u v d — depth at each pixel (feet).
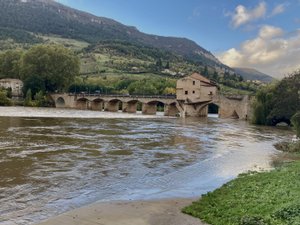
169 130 230.27
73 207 67.26
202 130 242.17
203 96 428.56
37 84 531.91
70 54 560.61
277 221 54.34
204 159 128.47
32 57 537.65
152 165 112.98
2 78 604.08
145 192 80.18
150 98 454.81
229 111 416.67
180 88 430.20
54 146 139.44
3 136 160.66
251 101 379.55
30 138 158.40
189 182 91.86
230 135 219.20
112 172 99.81
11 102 471.62
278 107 323.98
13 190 77.56
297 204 58.54
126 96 484.33
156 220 59.93
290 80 330.13
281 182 79.30
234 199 69.46
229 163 121.49
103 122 273.33
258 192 72.95
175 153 139.13
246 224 54.13
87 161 113.50
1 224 56.70
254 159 131.44
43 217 60.95
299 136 181.16
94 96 523.29
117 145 151.74
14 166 100.99
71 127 218.18
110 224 57.57
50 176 91.50
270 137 221.05
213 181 93.56
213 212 62.69
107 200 72.28
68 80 550.36
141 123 281.13
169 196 76.84
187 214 63.26
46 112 369.50
